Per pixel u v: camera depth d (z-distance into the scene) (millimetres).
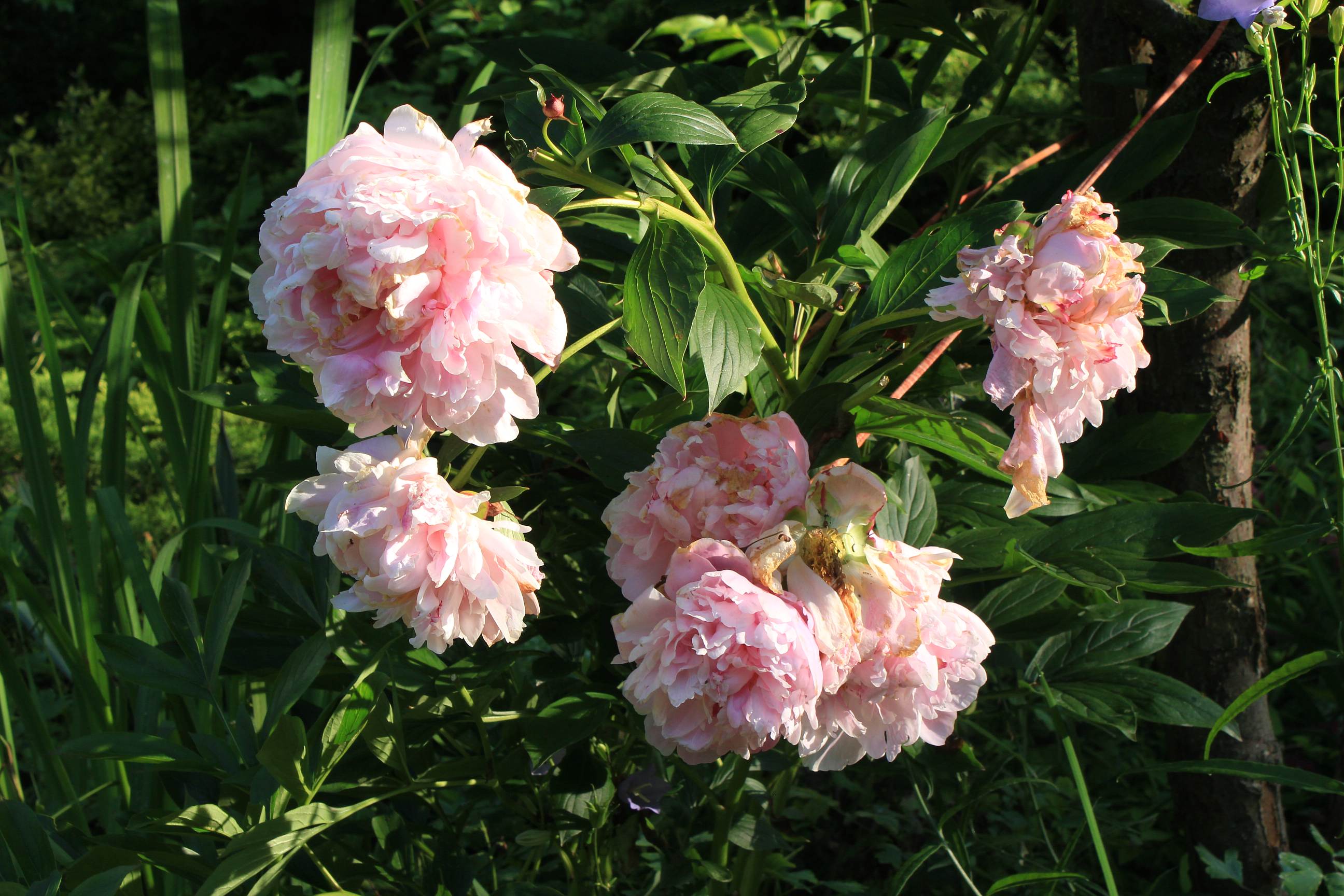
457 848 1463
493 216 1191
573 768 1454
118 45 7156
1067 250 1219
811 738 1262
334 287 1197
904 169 1409
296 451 1777
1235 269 1613
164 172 1689
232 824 1360
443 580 1215
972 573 1475
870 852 2057
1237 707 1424
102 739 1378
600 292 1467
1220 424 1648
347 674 1496
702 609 1216
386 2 5809
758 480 1251
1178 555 1654
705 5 1756
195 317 1806
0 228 1708
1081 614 1479
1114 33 1654
